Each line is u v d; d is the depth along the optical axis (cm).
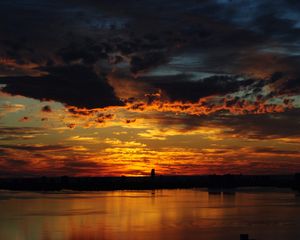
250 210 9625
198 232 6431
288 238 5897
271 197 14800
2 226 7056
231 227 6894
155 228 6794
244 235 5525
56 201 12381
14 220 7819
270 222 7506
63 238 5972
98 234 6272
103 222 7538
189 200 13138
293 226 6994
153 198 14238
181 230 6650
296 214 8750
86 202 12150
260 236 6078
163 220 7800
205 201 12638
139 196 15538
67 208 10100
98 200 13088
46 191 19962
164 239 5866
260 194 17038
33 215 8594
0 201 12394
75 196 15338
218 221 7619
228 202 12138
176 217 8288
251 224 7269
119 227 6950
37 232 6462
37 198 13988
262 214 8788
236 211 9388
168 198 14225
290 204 11319
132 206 10656
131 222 7538
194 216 8438
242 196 15375
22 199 13438
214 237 5984
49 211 9356
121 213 8981
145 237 6000
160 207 10394
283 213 8944
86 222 7525
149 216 8412
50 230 6650
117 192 19512
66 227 6944
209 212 9162
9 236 6156
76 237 6038
